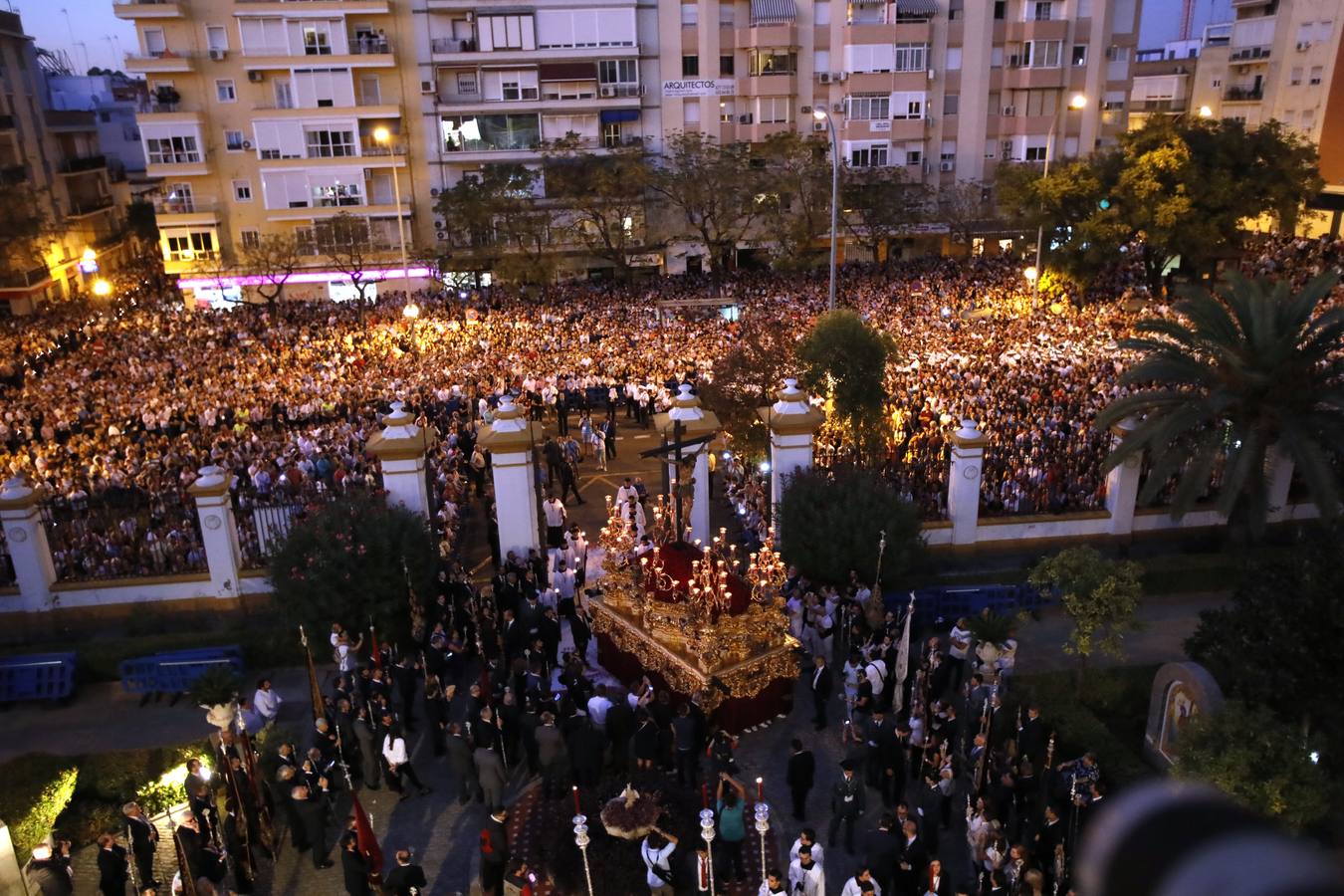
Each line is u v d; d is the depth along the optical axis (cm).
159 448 2805
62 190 6862
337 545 1875
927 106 6138
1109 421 2156
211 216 5925
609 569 1830
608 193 5509
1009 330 3847
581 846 1146
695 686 1600
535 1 5838
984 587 2017
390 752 1520
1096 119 6291
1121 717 1720
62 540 2134
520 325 4319
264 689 1664
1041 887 1127
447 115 6000
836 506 1969
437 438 2670
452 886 1370
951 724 1469
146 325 4841
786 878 1318
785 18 5912
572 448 2888
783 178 5512
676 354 3603
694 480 2170
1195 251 4222
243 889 1358
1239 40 7075
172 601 2095
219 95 5831
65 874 1285
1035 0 6034
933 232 6259
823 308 4184
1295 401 2023
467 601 1956
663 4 5966
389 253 6081
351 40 5838
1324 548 1552
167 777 1527
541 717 1523
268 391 3341
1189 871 124
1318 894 113
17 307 5719
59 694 1850
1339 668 1473
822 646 1819
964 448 2180
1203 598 2122
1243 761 1233
